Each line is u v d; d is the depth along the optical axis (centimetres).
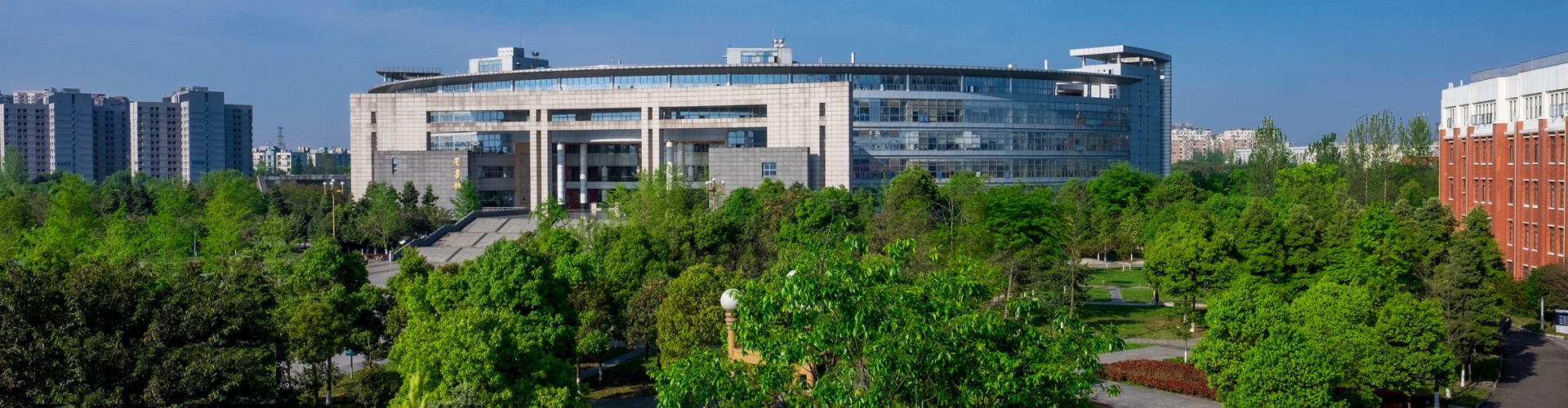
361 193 18662
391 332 6216
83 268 4434
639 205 11800
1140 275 12419
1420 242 8488
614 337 7019
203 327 4319
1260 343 4806
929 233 9412
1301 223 7744
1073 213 11594
